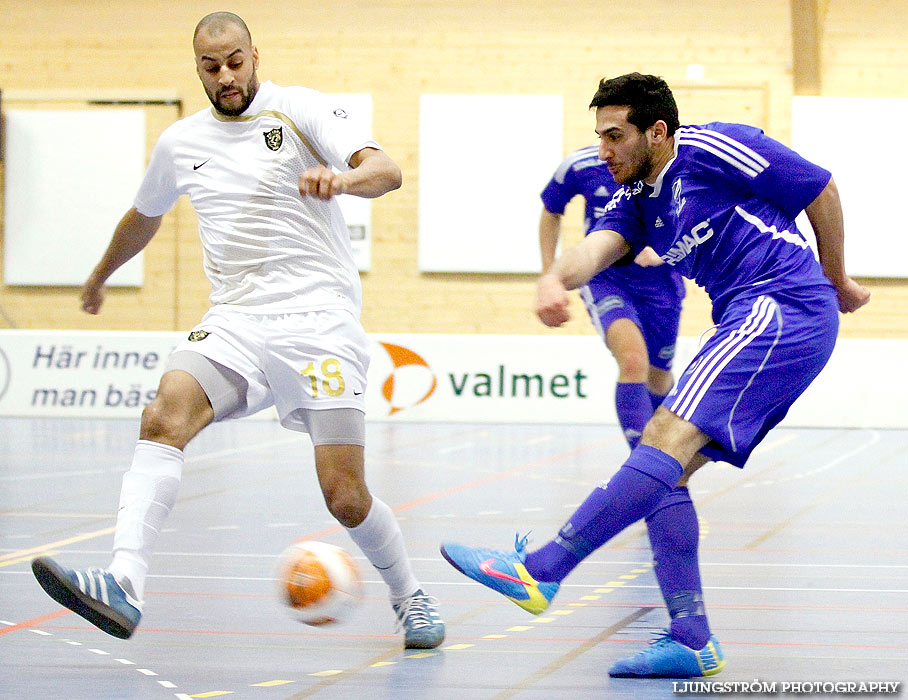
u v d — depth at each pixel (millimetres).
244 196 7945
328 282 8031
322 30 35188
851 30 34062
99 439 25172
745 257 7410
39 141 35656
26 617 9141
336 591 7828
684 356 29312
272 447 24047
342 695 6906
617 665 7398
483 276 34938
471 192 34688
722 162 7359
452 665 7719
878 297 33875
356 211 35062
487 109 34500
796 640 8430
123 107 35656
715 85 34156
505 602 9898
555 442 25062
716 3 34156
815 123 33812
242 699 6809
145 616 9242
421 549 12555
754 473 20109
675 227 7711
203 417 7738
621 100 7523
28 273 35875
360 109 34938
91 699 6793
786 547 12711
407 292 35156
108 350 30562
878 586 10508
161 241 35594
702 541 13117
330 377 7797
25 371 30781
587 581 10820
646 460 7156
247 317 7906
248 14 35375
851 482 18828
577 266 7961
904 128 33500
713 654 7395
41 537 13266
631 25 34500
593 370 29391
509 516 15031
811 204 7391
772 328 7203
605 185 13273
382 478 19047
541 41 34719
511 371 29578
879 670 7570
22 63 35844
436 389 29828
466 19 34812
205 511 15328
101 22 35625
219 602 9773
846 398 29141
